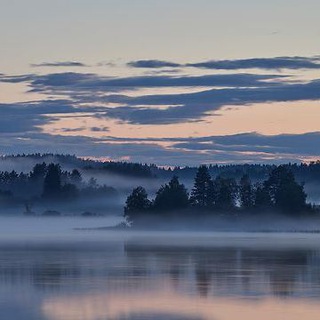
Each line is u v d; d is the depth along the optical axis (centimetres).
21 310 12481
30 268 18538
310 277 16312
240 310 12388
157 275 16900
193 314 12106
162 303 13075
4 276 16750
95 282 15675
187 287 14888
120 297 13688
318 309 12425
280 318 11762
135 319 11775
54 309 12562
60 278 16388
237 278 16250
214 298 13512
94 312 12319
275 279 16000
